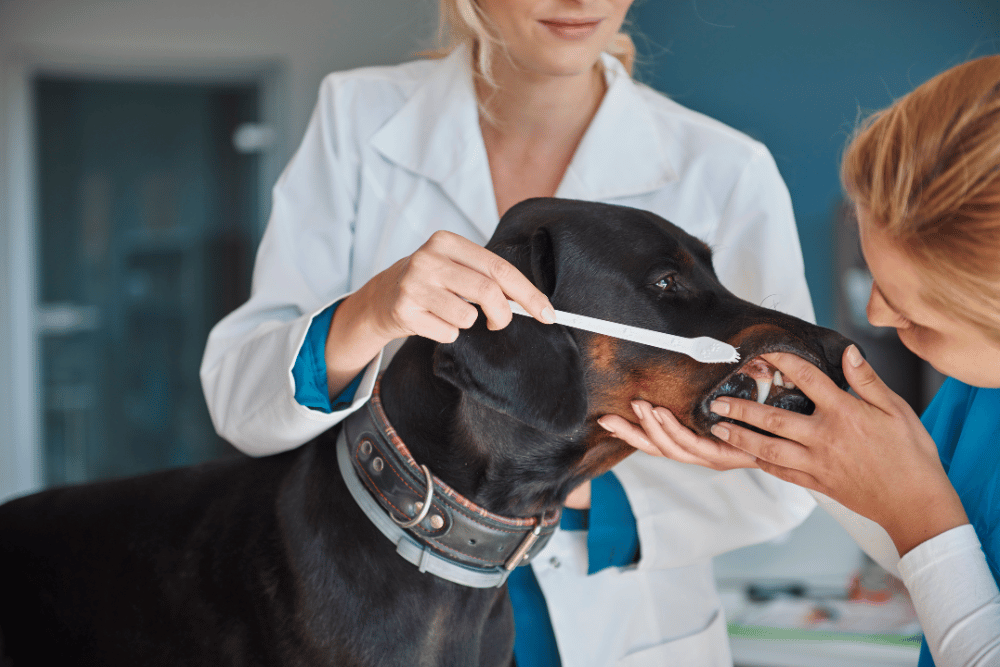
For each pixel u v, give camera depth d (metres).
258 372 1.43
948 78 1.09
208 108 4.99
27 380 4.83
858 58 4.00
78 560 1.47
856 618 2.47
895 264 1.11
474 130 1.73
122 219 4.99
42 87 4.82
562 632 1.61
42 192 4.88
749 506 1.65
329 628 1.27
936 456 1.18
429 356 1.31
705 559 1.72
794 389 1.33
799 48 4.04
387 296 1.18
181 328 5.10
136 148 4.96
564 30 1.48
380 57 4.90
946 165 1.03
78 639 1.44
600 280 1.33
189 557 1.40
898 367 3.22
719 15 4.10
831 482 1.21
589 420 1.34
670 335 1.28
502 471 1.30
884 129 1.14
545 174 1.76
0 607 1.54
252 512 1.39
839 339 1.29
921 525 1.14
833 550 2.85
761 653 2.39
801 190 4.06
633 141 1.72
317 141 1.81
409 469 1.29
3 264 4.74
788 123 4.07
